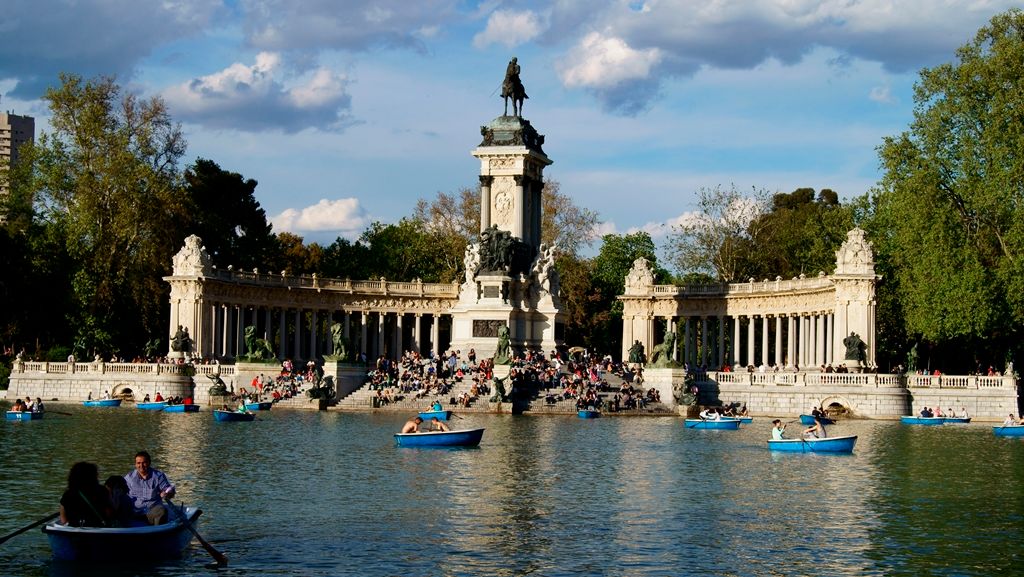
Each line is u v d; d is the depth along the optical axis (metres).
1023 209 125.62
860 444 93.00
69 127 159.00
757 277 189.75
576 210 187.38
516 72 153.38
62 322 152.50
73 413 115.19
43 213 164.88
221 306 160.88
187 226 167.25
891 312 153.75
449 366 133.50
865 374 125.25
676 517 57.16
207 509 57.69
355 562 47.12
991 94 128.88
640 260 171.88
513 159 149.25
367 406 125.88
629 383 131.62
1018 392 133.38
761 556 49.12
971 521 56.84
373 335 176.00
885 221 156.00
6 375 147.75
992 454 85.12
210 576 44.47
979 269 125.25
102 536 44.34
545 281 148.12
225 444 84.69
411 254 193.88
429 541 50.97
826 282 145.75
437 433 83.62
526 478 68.81
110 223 155.75
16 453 77.25
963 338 142.75
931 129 130.38
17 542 49.09
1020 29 130.38
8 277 144.25
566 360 141.00
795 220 195.88
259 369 135.38
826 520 56.81
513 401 121.38
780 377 128.75
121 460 74.38
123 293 155.25
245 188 193.75
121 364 136.25
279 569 45.75
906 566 47.78
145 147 159.75
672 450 84.75
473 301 146.50
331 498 61.06
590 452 82.56
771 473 72.69
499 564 47.22
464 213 187.75
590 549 49.97
